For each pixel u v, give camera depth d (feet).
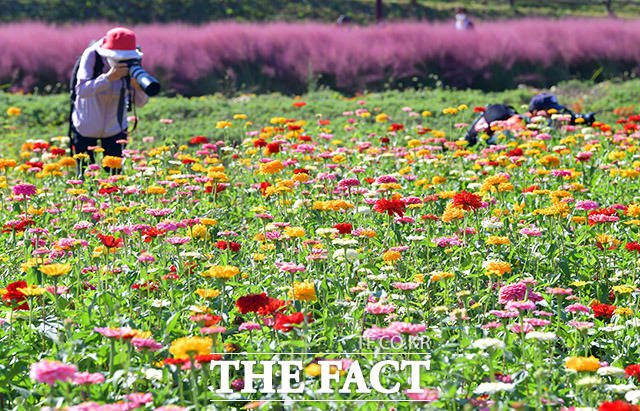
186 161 28.89
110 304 14.85
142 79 31.65
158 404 11.59
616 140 33.55
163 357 13.84
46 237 21.89
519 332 14.10
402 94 78.48
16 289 14.88
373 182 24.50
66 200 26.45
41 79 91.09
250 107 62.95
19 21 124.57
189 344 10.85
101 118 33.40
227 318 14.92
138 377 12.30
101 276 17.72
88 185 28.89
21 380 13.25
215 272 14.57
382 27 109.91
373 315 15.53
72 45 93.91
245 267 18.69
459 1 180.75
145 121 56.49
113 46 32.42
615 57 106.83
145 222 23.49
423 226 22.17
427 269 18.78
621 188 27.99
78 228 19.75
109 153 34.37
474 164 30.83
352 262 18.25
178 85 91.61
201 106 61.82
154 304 15.20
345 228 17.79
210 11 141.08
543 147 31.96
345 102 68.54
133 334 11.59
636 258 18.63
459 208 19.62
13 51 91.04
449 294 17.29
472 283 18.26
